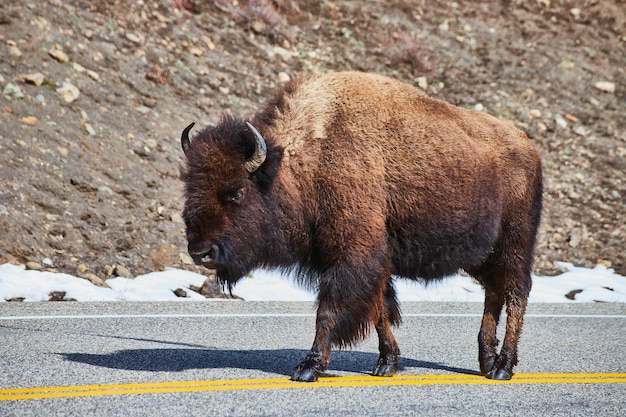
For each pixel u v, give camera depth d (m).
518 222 26.17
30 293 34.28
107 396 19.41
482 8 78.62
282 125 22.97
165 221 44.06
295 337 29.11
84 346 25.58
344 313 22.19
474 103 66.19
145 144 49.47
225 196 21.27
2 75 48.56
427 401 20.39
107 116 50.09
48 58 51.78
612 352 28.41
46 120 47.19
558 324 34.09
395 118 23.94
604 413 19.89
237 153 21.44
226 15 65.88
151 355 24.64
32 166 43.41
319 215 22.55
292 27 68.38
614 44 79.00
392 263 23.92
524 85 69.75
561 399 21.16
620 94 72.12
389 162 23.31
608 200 58.34
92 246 40.25
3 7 53.31
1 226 38.84
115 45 56.50
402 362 25.86
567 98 69.69
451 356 27.23
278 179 22.22
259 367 23.64
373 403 19.89
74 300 34.69
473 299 40.84
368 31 70.88
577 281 46.22
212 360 24.38
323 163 22.61
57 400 18.89
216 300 36.16
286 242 22.72
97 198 43.69
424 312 35.84
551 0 82.56
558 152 63.03
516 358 24.53
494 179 25.30
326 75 24.20
